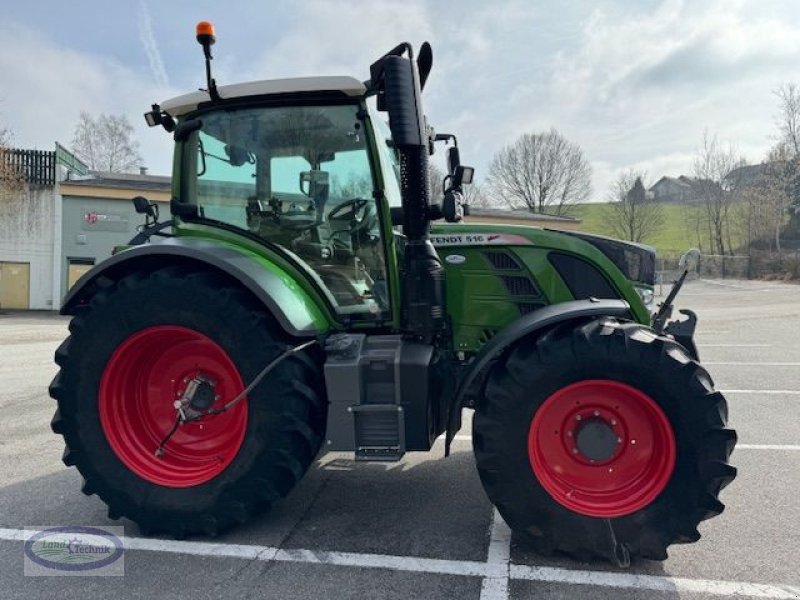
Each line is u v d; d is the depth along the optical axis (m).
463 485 3.46
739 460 3.83
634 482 2.56
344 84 2.88
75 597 2.30
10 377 7.18
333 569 2.49
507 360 2.60
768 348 8.91
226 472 2.72
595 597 2.27
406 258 2.93
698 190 40.59
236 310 2.71
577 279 3.13
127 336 2.81
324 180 3.08
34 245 19.02
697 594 2.28
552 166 43.19
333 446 2.80
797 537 2.75
